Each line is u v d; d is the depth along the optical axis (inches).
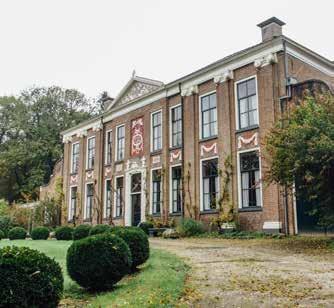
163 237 819.4
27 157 1921.8
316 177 526.0
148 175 1045.2
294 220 697.6
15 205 1453.0
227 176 814.5
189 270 375.9
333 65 867.4
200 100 928.3
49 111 2078.0
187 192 912.3
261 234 713.6
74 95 2130.9
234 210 795.4
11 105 2079.2
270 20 813.9
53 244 717.9
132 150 1122.0
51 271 222.2
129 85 1163.9
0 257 209.0
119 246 325.1
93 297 299.9
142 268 394.9
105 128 1261.1
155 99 1063.6
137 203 1085.8
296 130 530.6
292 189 610.2
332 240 569.6
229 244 618.8
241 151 804.0
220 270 374.6
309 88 732.7
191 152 919.7
